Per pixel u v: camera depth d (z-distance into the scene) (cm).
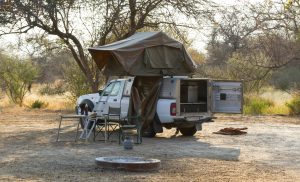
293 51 2420
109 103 1744
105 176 993
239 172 1082
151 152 1355
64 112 2883
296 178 1034
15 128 1983
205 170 1091
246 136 1770
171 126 1702
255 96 3244
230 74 3041
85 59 2470
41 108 3203
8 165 1113
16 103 3462
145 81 1702
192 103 1677
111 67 1744
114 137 1683
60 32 2362
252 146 1509
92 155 1277
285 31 2355
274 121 2384
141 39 1681
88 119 1597
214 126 2138
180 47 1731
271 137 1742
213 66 3594
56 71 4022
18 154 1284
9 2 2062
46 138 1645
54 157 1236
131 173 1034
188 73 1755
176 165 1142
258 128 2059
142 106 1664
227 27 2503
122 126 1555
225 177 1020
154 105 1670
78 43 2452
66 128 1988
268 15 2306
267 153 1370
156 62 1683
